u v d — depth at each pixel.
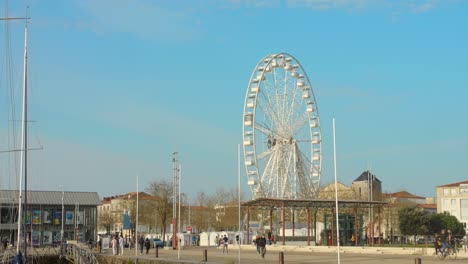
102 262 71.62
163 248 92.12
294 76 95.31
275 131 90.44
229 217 150.62
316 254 69.50
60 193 122.69
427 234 124.31
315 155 97.00
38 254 72.38
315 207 92.31
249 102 90.44
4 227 94.06
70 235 121.12
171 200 132.38
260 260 57.84
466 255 59.44
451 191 176.62
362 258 59.62
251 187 89.38
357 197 149.00
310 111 97.50
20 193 49.38
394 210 139.25
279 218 116.38
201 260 56.38
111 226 169.50
